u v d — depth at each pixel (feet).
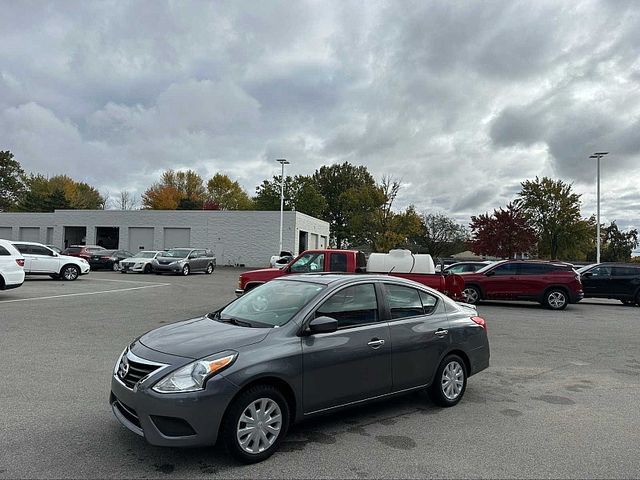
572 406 18.62
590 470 12.89
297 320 14.49
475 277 55.42
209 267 105.70
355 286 16.35
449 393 18.26
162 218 142.92
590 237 149.48
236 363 12.72
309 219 157.58
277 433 13.30
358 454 13.60
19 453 13.01
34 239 157.38
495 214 136.56
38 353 24.86
